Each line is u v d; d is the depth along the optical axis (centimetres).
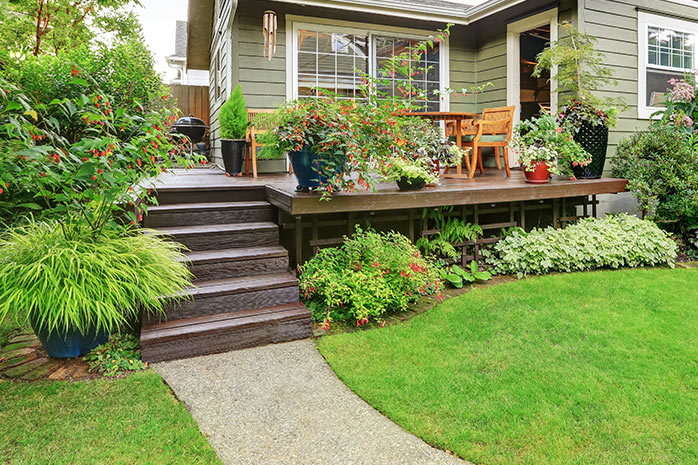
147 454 179
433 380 236
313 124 332
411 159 418
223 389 232
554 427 195
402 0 718
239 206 383
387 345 281
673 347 270
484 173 623
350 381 237
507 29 689
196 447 183
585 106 516
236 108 533
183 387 234
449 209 446
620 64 596
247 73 609
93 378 240
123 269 264
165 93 418
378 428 198
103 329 271
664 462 172
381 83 375
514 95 692
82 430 193
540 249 430
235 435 193
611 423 197
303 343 293
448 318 323
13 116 226
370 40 679
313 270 350
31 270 241
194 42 1007
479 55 747
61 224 273
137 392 225
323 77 652
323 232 430
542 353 265
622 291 373
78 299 239
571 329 298
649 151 554
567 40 536
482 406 211
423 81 718
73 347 262
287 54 627
